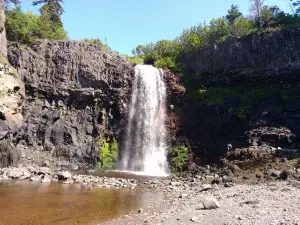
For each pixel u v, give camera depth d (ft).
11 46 107.45
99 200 48.57
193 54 122.52
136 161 105.29
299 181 53.72
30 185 59.67
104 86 111.86
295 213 32.07
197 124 104.83
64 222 36.09
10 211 40.16
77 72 111.55
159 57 141.90
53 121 102.01
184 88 114.52
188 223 31.94
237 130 96.22
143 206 44.83
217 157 92.99
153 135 109.81
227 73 111.24
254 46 109.19
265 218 30.73
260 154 78.59
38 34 126.41
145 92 115.75
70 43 115.14
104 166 98.63
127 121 108.99
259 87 105.60
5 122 83.82
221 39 120.78
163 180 72.49
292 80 101.60
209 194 48.60
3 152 80.12
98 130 105.19
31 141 95.96
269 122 93.04
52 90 106.73
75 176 72.18
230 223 30.25
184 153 98.63
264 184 53.47
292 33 105.19
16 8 127.03
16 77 95.45
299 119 90.43
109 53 121.80
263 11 150.82
